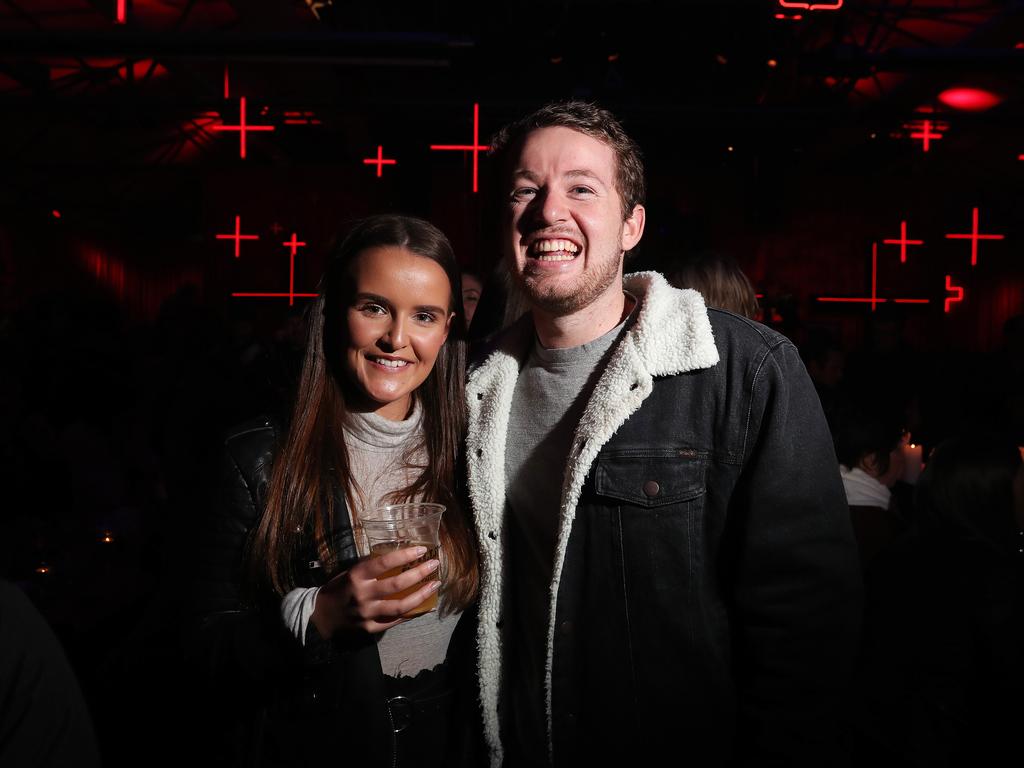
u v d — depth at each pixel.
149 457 4.39
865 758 1.93
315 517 1.43
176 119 10.16
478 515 1.50
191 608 1.38
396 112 8.98
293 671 1.30
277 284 13.02
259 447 1.45
